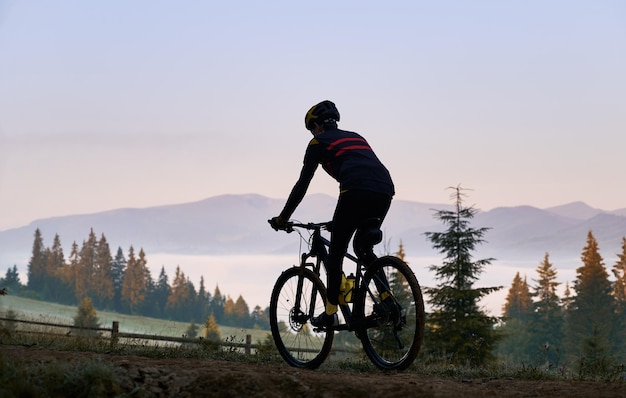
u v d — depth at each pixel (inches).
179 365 203.2
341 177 230.1
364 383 184.1
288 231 253.6
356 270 234.1
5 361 178.9
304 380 184.9
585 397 177.9
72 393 170.2
